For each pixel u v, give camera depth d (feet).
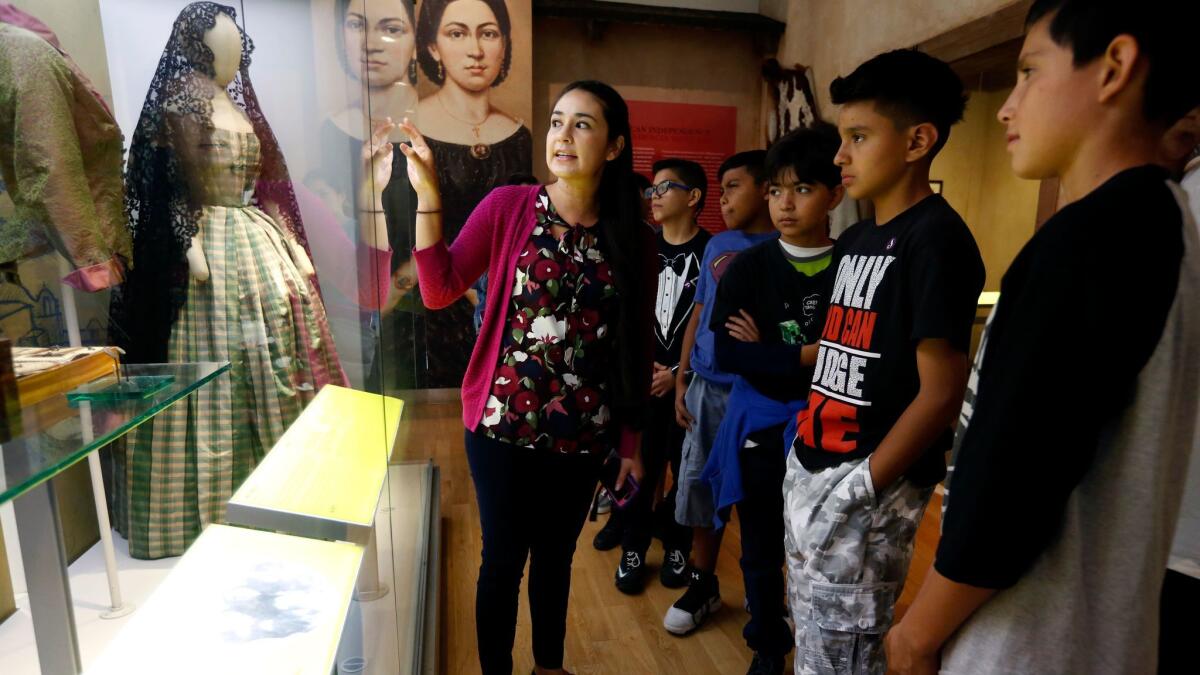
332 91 3.87
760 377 4.75
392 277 4.72
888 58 3.16
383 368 4.08
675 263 6.68
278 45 3.79
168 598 2.34
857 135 3.23
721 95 15.19
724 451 4.85
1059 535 1.83
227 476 3.20
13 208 2.86
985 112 9.80
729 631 5.85
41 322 3.00
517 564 4.11
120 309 3.35
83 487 2.79
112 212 3.23
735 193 5.89
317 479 3.04
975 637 1.99
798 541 3.48
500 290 3.91
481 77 13.35
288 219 4.04
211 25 3.46
